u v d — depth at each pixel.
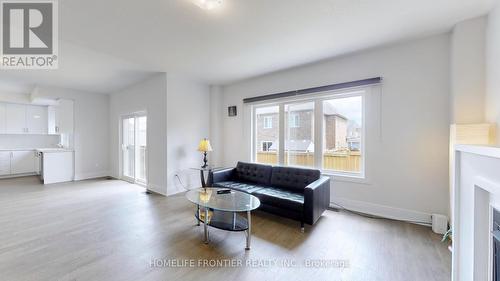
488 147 0.94
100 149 5.99
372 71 3.06
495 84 2.01
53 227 2.66
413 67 2.78
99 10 2.05
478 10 2.11
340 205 3.37
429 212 2.72
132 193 4.27
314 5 2.01
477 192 1.09
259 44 2.84
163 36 2.61
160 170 4.26
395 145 2.93
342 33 2.56
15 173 5.75
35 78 4.36
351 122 3.36
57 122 5.62
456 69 2.35
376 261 1.98
